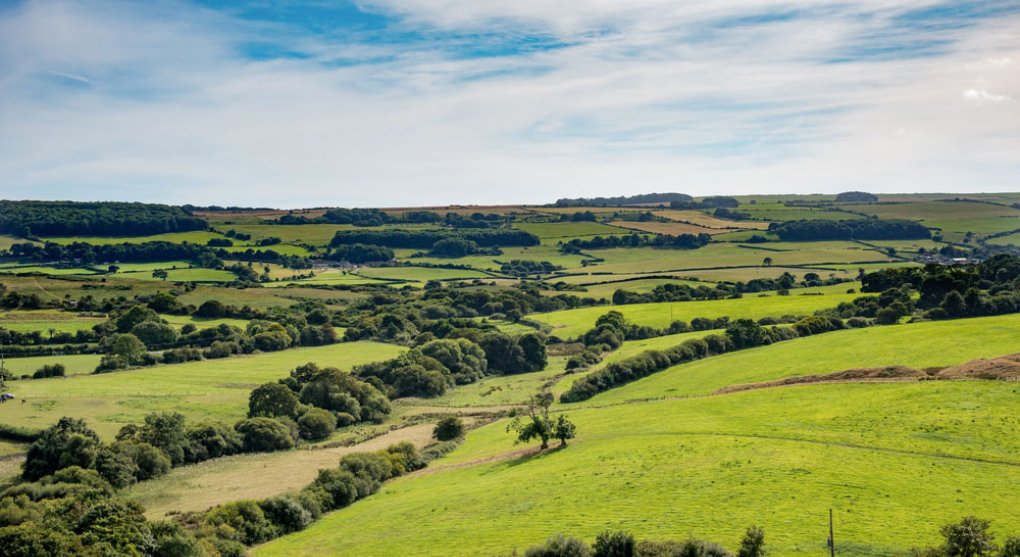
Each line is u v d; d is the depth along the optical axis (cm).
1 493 7175
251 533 6794
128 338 14712
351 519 7162
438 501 7219
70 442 8038
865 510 5422
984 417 7194
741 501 5856
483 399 13488
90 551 5528
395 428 11500
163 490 8094
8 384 12188
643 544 5041
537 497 6744
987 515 5191
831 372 10312
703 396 10312
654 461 7231
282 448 10188
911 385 8662
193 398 12031
